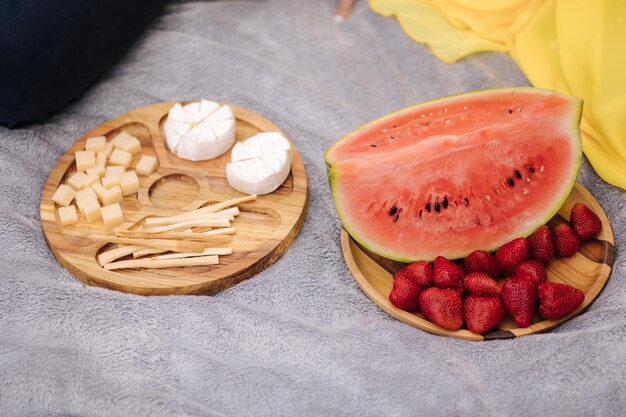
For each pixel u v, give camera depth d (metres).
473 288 0.86
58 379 0.82
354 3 1.34
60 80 1.09
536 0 1.15
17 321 0.88
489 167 0.91
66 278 0.92
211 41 1.27
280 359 0.85
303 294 0.92
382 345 0.85
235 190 1.00
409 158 0.91
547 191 0.92
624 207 0.98
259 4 1.33
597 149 1.03
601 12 1.04
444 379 0.82
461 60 1.20
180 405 0.80
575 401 0.80
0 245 0.96
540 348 0.84
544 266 0.91
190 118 1.04
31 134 1.09
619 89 1.01
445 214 0.91
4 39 1.02
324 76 1.22
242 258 0.93
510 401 0.80
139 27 1.21
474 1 1.19
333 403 0.81
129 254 0.94
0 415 0.82
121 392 0.82
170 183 1.02
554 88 1.11
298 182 1.00
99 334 0.87
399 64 1.22
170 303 0.89
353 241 0.95
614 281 0.90
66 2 1.07
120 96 1.17
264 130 1.08
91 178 1.00
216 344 0.87
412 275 0.87
